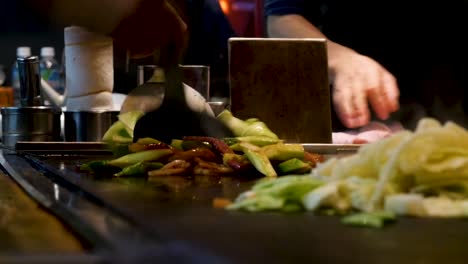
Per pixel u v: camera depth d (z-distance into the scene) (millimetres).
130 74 3229
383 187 946
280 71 2246
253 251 665
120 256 647
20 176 1444
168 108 1953
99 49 2400
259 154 1520
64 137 2410
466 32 2875
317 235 771
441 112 2889
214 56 3223
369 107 2701
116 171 1521
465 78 2875
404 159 983
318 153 2055
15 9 3670
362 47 2893
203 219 867
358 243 727
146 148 1555
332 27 2898
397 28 2877
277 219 877
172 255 648
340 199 943
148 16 1876
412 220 880
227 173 1508
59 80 3078
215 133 1941
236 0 3234
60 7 1922
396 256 662
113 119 2361
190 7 3107
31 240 792
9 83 3678
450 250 696
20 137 2391
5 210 1022
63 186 1304
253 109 2225
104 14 1895
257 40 2236
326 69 2270
